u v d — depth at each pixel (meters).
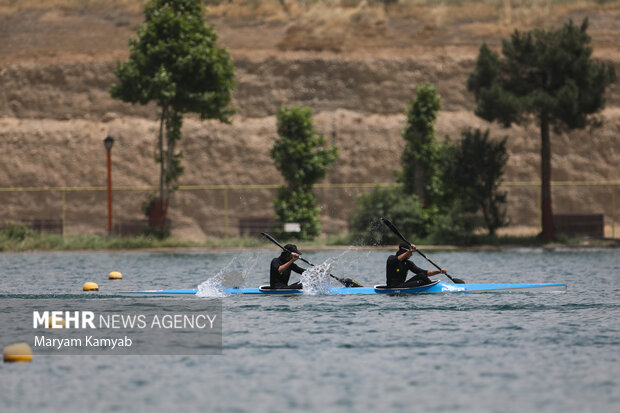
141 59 142.75
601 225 159.75
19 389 36.84
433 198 146.25
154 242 142.25
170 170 148.88
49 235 146.88
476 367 40.41
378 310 59.28
